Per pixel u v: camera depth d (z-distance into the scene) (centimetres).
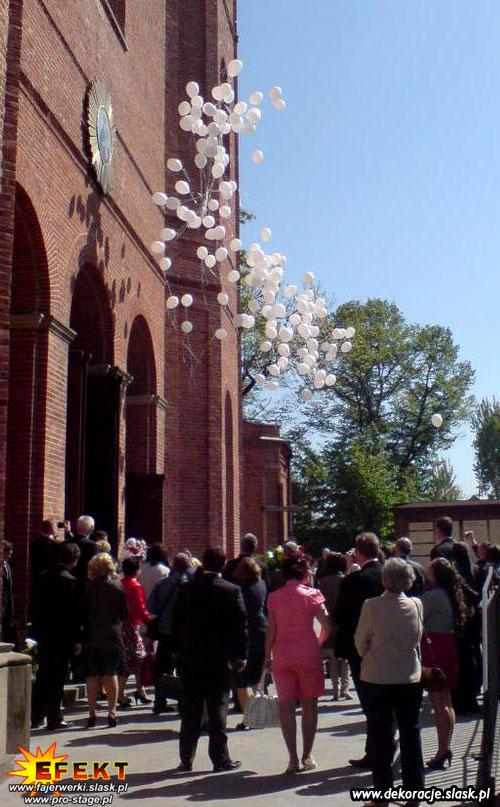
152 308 1808
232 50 2630
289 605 759
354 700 1154
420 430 5062
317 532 3922
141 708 1062
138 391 1823
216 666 749
